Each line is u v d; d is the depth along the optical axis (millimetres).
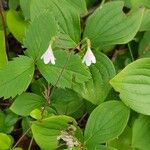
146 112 116
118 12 120
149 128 122
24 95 127
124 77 115
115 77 114
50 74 117
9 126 133
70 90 131
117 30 120
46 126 115
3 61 127
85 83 120
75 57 116
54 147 120
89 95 120
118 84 115
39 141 117
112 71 120
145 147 119
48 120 114
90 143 117
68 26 123
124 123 115
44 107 122
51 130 116
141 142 119
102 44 122
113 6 121
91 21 123
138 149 124
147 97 116
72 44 123
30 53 120
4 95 117
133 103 116
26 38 120
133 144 119
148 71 116
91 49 123
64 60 116
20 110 126
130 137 124
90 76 115
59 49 118
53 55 111
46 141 118
